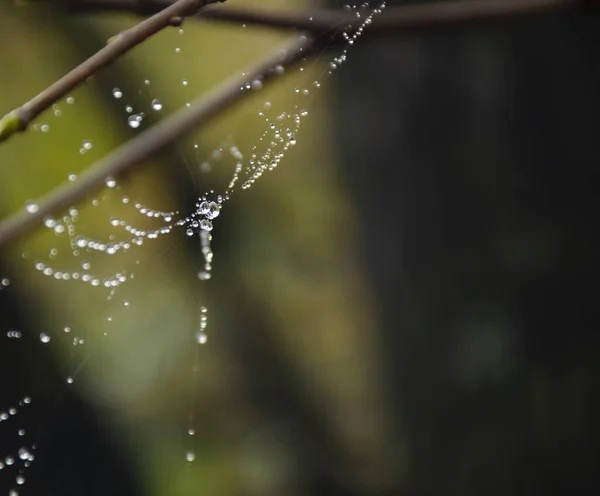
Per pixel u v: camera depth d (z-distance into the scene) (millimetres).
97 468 745
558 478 630
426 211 642
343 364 768
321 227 761
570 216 615
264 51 761
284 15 520
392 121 642
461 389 642
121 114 699
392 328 660
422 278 646
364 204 664
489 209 627
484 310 632
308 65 532
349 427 756
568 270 617
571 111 608
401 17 527
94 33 658
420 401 657
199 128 520
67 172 710
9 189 703
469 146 626
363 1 542
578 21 602
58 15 646
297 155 728
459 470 650
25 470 712
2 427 704
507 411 634
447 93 627
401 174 645
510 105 616
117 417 764
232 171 664
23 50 657
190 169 655
